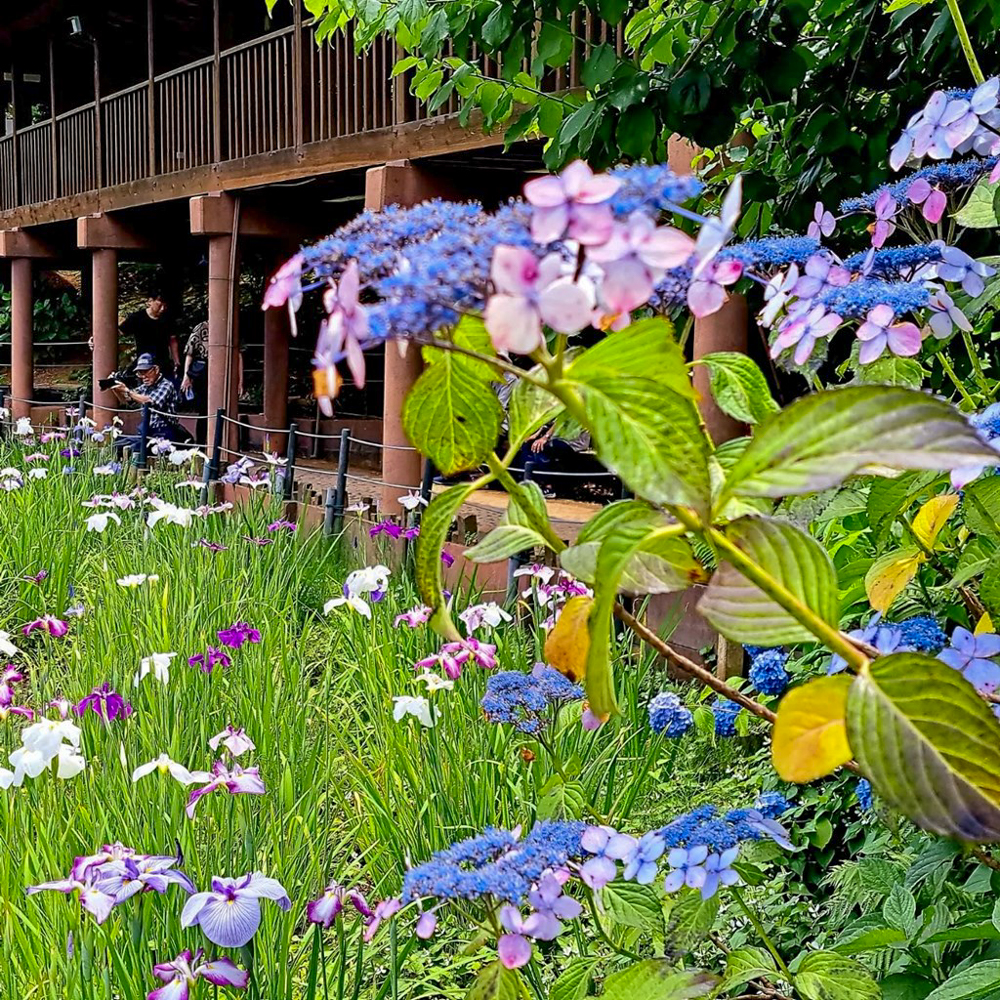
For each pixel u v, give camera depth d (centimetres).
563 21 312
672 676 478
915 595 198
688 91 292
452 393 99
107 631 519
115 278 1312
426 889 137
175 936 248
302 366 1537
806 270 134
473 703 405
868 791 187
